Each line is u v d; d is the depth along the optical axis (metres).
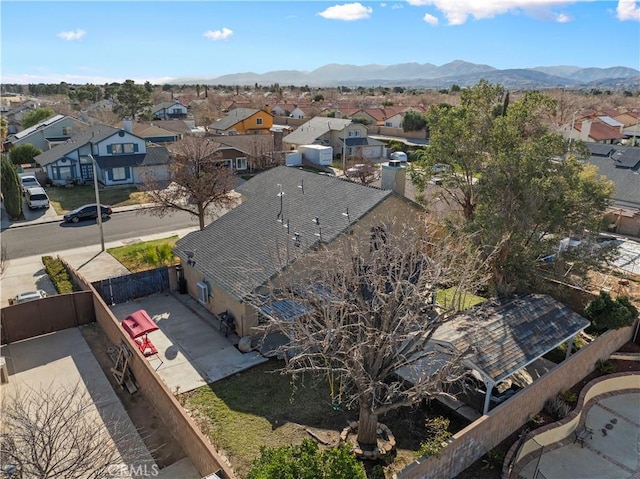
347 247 13.65
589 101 115.56
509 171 18.17
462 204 23.84
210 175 27.02
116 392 14.30
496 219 17.06
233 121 69.38
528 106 20.61
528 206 17.33
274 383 15.05
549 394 14.24
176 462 11.46
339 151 60.44
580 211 18.11
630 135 67.12
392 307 11.77
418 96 144.38
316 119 65.44
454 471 11.34
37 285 22.66
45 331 17.88
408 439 12.68
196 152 31.50
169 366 15.87
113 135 44.28
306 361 15.77
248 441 12.45
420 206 20.19
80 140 46.53
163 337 17.73
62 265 24.08
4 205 34.19
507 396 13.82
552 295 19.28
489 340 13.98
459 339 13.74
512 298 16.86
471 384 14.20
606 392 15.91
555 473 12.15
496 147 21.34
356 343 11.48
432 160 23.86
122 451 11.55
